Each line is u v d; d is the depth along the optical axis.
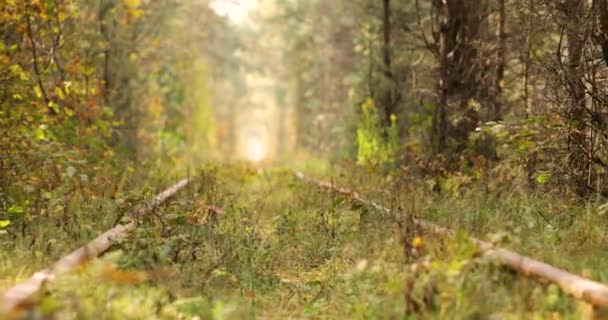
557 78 9.19
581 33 9.21
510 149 11.43
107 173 12.48
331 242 8.03
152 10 20.86
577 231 6.82
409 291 4.95
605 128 8.71
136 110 20.98
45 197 8.71
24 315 3.87
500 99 12.88
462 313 4.66
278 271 7.23
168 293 5.41
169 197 10.19
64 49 13.52
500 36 12.34
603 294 4.52
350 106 22.97
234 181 17.09
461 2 13.23
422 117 14.63
